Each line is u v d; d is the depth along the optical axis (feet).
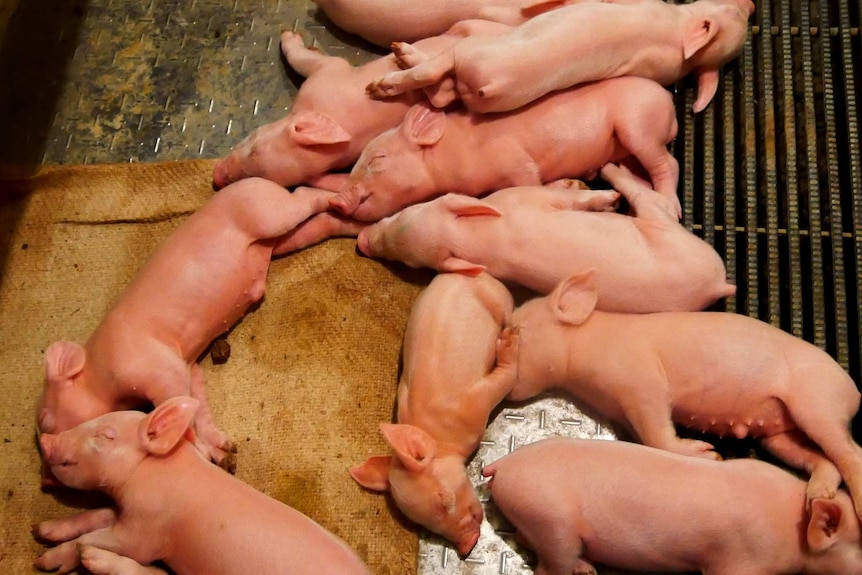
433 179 5.24
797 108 5.75
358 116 5.37
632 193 5.14
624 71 5.24
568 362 4.68
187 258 4.89
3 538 4.74
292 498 4.80
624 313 4.76
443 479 4.38
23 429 5.05
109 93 6.28
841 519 3.94
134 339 4.69
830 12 6.06
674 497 4.06
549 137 5.11
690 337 4.49
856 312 5.08
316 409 5.06
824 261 5.25
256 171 5.39
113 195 5.78
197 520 4.19
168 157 6.01
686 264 4.67
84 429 4.37
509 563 4.60
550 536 4.21
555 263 4.76
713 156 5.54
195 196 5.74
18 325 5.40
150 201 5.75
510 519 4.38
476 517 4.50
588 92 5.21
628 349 4.54
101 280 5.54
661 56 5.29
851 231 5.32
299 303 5.37
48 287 5.52
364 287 5.41
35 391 5.16
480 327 4.69
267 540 4.09
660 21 5.24
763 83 5.75
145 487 4.28
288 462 4.91
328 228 5.47
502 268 4.87
